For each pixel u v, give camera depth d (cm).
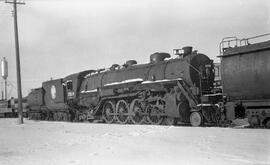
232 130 1540
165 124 2306
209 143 1235
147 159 1033
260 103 1684
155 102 2395
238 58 1755
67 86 3469
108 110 2861
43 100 4091
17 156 1247
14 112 6097
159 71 2381
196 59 2194
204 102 2033
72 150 1308
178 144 1264
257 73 1672
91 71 3400
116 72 2827
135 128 1955
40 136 1889
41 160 1133
